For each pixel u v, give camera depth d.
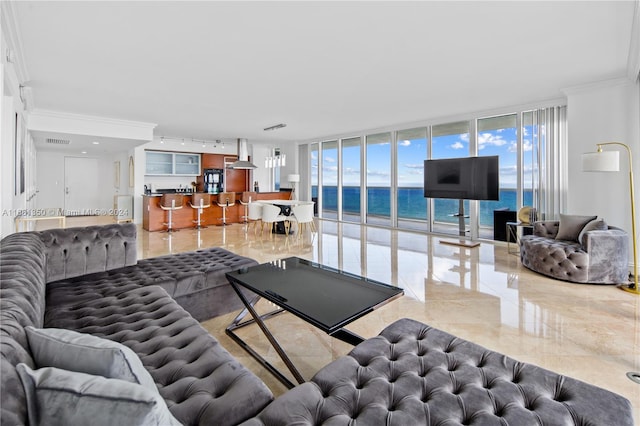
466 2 2.47
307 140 10.17
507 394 1.29
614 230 3.86
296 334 2.66
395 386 1.34
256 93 4.86
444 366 1.48
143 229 8.15
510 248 5.70
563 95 5.03
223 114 6.29
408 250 5.65
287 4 2.48
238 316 2.76
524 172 5.76
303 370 2.16
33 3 2.44
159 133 8.66
